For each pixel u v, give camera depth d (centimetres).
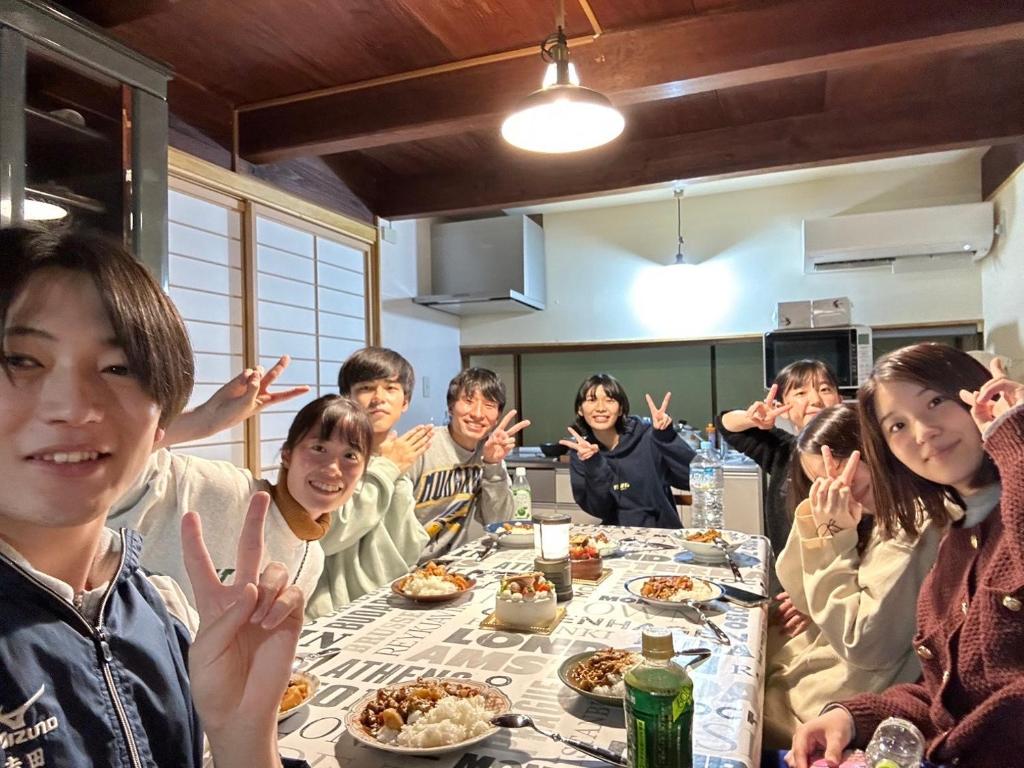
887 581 122
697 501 278
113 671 62
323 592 174
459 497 241
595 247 445
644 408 448
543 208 442
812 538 138
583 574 170
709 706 97
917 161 367
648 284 434
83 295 57
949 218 339
